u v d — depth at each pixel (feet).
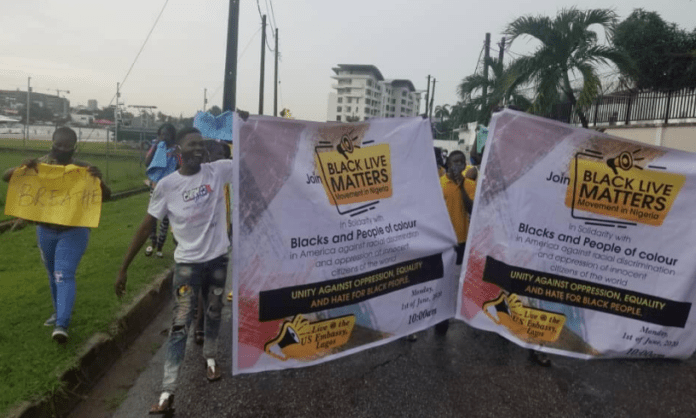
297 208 11.91
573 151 13.44
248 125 11.37
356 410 11.79
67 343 13.41
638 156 13.51
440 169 20.26
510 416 11.68
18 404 10.41
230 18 48.47
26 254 23.32
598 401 12.44
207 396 12.39
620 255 13.82
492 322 13.94
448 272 14.14
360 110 492.95
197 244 12.16
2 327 14.43
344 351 12.75
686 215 13.82
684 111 42.14
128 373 13.73
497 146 13.46
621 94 48.57
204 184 12.24
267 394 12.51
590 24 42.80
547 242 13.73
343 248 12.46
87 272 20.17
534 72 43.52
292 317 12.07
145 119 181.47
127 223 32.19
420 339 16.17
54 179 13.52
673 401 12.54
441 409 11.89
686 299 14.10
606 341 14.02
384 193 12.91
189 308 12.13
